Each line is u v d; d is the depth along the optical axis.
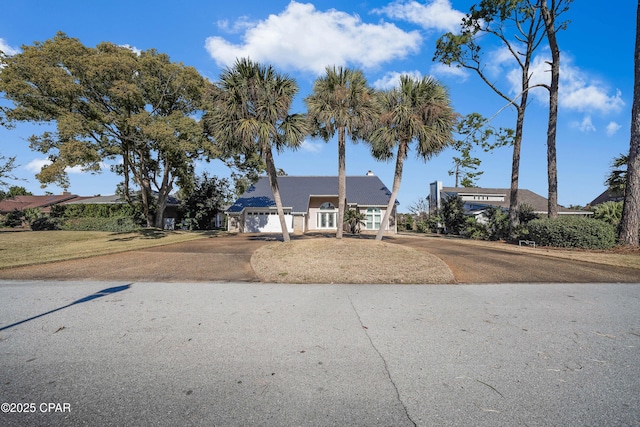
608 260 10.48
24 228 30.28
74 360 3.57
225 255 11.91
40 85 15.98
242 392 2.96
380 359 3.65
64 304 5.78
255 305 5.81
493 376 3.28
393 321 4.96
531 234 15.32
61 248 13.78
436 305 5.86
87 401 2.79
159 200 24.81
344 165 12.80
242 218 27.52
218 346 3.99
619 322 4.94
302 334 4.40
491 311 5.50
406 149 13.06
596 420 2.56
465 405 2.77
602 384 3.12
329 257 9.95
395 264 9.25
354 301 6.12
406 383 3.14
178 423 2.50
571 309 5.62
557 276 8.50
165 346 3.97
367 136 12.98
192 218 31.06
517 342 4.15
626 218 13.40
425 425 2.50
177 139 18.02
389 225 28.25
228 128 12.06
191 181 23.77
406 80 12.41
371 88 12.54
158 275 8.52
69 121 15.36
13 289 6.92
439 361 3.61
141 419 2.55
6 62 15.60
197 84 20.23
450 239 20.52
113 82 16.91
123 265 9.87
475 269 9.34
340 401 2.83
